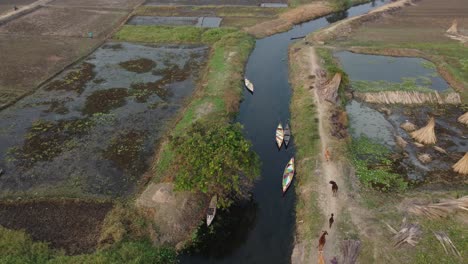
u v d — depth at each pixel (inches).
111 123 1237.7
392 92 1358.3
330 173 991.6
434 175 999.6
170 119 1263.5
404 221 836.6
